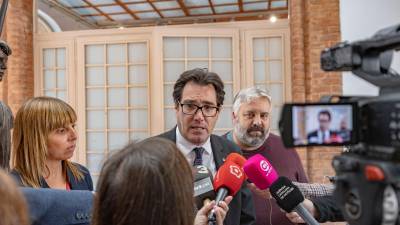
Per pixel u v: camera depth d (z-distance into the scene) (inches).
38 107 60.8
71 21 335.9
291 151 95.2
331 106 26.8
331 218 62.9
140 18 346.0
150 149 32.3
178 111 71.7
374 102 25.2
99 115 211.6
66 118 62.5
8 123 60.1
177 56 203.3
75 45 213.8
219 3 303.6
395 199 23.8
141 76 207.9
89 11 322.7
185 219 31.4
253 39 202.7
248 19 340.8
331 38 189.3
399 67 95.3
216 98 71.0
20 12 210.2
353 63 28.5
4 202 23.7
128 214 29.9
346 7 167.3
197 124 69.6
